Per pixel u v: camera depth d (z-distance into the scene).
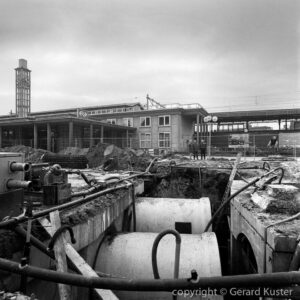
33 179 5.04
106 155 17.16
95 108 48.88
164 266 4.56
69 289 2.83
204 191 12.28
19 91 54.47
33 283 3.34
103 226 5.18
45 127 34.44
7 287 2.86
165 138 35.91
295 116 40.09
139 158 16.59
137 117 37.50
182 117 36.59
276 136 35.16
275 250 3.54
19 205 3.71
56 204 4.46
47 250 3.06
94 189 5.92
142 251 4.85
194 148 23.00
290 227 3.89
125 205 6.90
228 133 42.41
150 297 4.38
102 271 4.77
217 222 7.31
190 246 4.84
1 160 3.42
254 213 4.70
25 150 19.28
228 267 7.93
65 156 16.84
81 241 4.20
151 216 7.52
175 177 12.97
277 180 7.66
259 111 39.16
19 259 3.11
